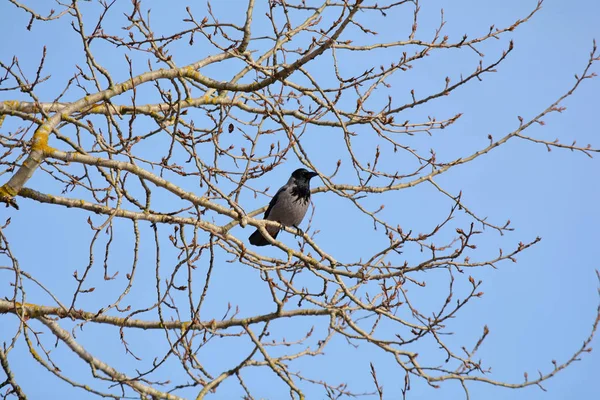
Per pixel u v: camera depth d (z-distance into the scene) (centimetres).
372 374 1200
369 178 1328
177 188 1186
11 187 1117
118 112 1314
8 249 1077
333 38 1194
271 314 1270
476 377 1193
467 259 1238
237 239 1213
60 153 1135
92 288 1138
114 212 1132
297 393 1195
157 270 1182
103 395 1160
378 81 1344
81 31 1191
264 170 1235
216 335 1205
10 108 1242
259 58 1447
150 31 1252
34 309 1202
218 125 1247
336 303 1303
